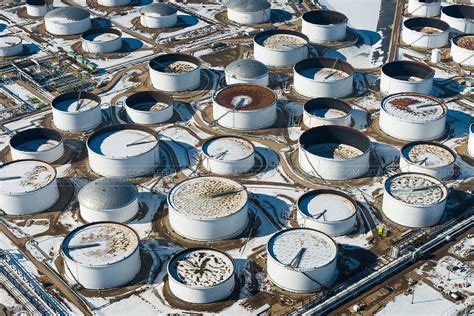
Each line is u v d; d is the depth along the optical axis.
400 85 108.31
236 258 78.38
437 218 83.50
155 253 79.25
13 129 102.38
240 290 74.06
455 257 78.75
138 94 104.50
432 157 92.31
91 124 102.12
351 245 80.25
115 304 72.56
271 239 77.25
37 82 114.44
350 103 108.12
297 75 109.75
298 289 73.62
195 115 105.25
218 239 81.00
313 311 70.38
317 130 95.38
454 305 72.19
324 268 73.06
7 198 84.56
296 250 75.81
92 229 79.06
